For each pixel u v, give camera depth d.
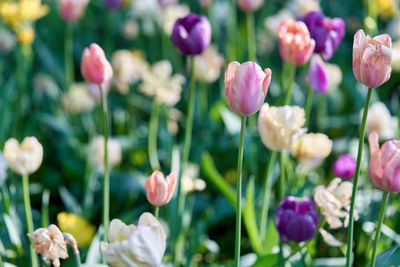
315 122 2.91
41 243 1.72
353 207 1.73
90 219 2.38
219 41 3.53
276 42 3.55
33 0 2.51
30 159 1.86
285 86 2.85
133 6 3.49
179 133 2.88
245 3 2.55
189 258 2.09
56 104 3.01
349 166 2.00
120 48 3.89
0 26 3.13
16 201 2.41
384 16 2.81
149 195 1.74
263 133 1.90
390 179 1.67
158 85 2.43
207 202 2.45
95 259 1.96
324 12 4.04
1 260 1.91
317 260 2.11
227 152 2.61
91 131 2.71
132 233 1.60
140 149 2.71
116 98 3.06
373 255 1.74
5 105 2.56
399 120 2.18
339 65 3.18
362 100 2.66
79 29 4.06
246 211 2.06
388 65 1.65
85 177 2.47
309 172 2.24
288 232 1.83
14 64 3.41
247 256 2.14
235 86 1.67
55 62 3.46
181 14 2.92
